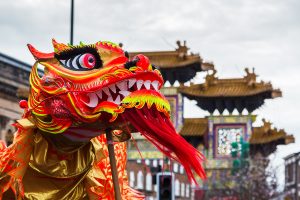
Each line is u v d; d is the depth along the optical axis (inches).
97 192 336.2
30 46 322.0
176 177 2615.7
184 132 2496.3
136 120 313.7
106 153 366.3
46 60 321.7
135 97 306.0
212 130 2524.6
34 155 323.9
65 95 312.5
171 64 2468.0
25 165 322.3
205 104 2561.5
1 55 1955.0
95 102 313.1
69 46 319.9
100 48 317.1
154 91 311.1
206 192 2468.0
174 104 2373.3
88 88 311.0
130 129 324.5
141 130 313.7
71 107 311.7
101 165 359.9
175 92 2378.2
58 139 321.7
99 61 315.9
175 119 2367.1
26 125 319.9
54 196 327.0
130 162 2237.9
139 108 305.3
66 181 327.9
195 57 2484.0
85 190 336.5
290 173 2805.1
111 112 306.8
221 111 2591.0
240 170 2434.8
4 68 1978.3
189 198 2711.6
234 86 2603.3
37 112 315.9
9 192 335.3
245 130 2516.0
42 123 315.3
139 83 309.6
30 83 321.7
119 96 310.7
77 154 328.8
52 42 321.7
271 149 2741.1
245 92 2554.1
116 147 404.2
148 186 2393.0
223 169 2484.0
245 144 2479.1
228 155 2493.8
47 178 326.3
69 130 317.4
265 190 2416.3
